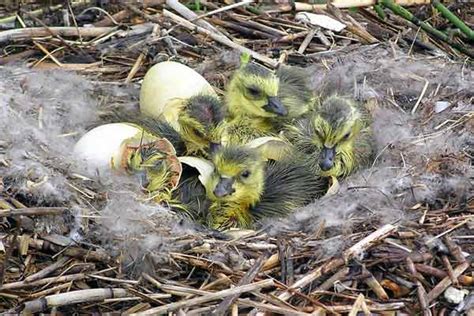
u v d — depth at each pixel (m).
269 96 7.84
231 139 7.56
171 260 6.06
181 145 7.49
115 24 9.41
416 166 7.13
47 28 9.02
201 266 6.07
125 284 5.95
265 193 7.27
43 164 6.54
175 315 5.77
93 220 6.22
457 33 9.85
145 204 6.43
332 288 6.02
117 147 6.95
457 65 8.96
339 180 7.45
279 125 7.99
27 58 8.89
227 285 5.98
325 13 9.80
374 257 6.14
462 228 6.42
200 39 9.23
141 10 9.62
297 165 7.48
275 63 8.91
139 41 9.18
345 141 7.40
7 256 5.87
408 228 6.37
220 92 8.61
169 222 6.37
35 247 6.15
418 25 9.59
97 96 8.41
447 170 7.05
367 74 8.72
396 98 8.56
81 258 6.12
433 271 6.07
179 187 7.12
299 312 5.73
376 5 9.81
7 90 7.79
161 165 6.95
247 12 9.73
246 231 6.59
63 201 6.29
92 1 9.80
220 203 7.09
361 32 9.56
